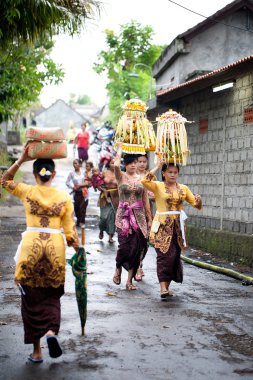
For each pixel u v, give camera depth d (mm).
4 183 6320
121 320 7711
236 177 13391
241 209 13117
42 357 6148
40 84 18953
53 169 6336
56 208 6270
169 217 9258
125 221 9797
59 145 6223
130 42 40562
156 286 10219
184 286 10234
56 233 6289
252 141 12664
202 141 15375
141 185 9992
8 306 8328
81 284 6809
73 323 7504
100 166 26688
